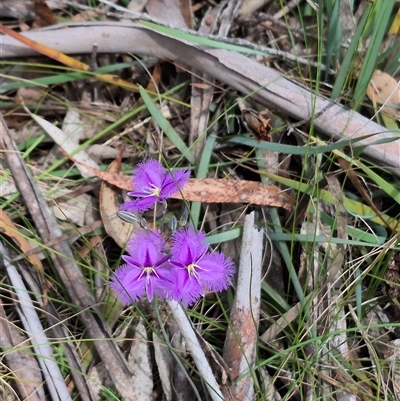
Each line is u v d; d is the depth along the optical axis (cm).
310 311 32
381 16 33
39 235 35
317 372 31
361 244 32
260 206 35
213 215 36
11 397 32
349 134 34
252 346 30
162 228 30
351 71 35
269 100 36
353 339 33
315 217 34
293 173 36
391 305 34
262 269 34
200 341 30
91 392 32
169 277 27
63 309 34
